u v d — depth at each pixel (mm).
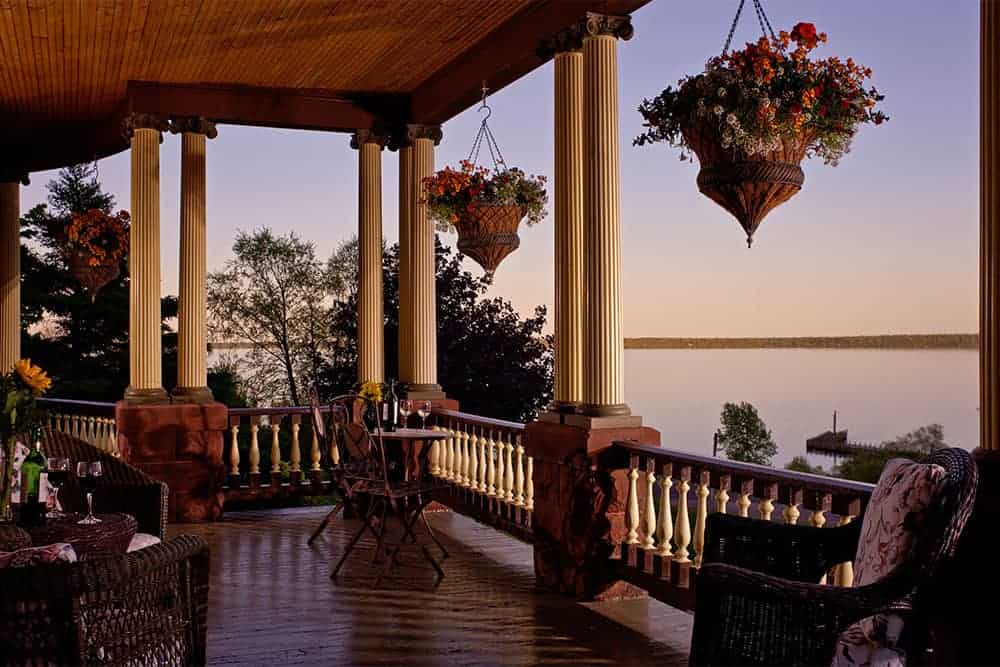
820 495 3613
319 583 5426
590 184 5070
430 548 6492
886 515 2764
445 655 4098
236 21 5953
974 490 2564
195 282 7598
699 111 3314
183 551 3061
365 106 7938
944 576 2830
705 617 2836
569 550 5168
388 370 13500
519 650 4184
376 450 6188
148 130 7375
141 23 5941
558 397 5418
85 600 2670
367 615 4750
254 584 5398
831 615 2615
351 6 5688
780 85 3303
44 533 3641
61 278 17109
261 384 15734
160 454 7324
